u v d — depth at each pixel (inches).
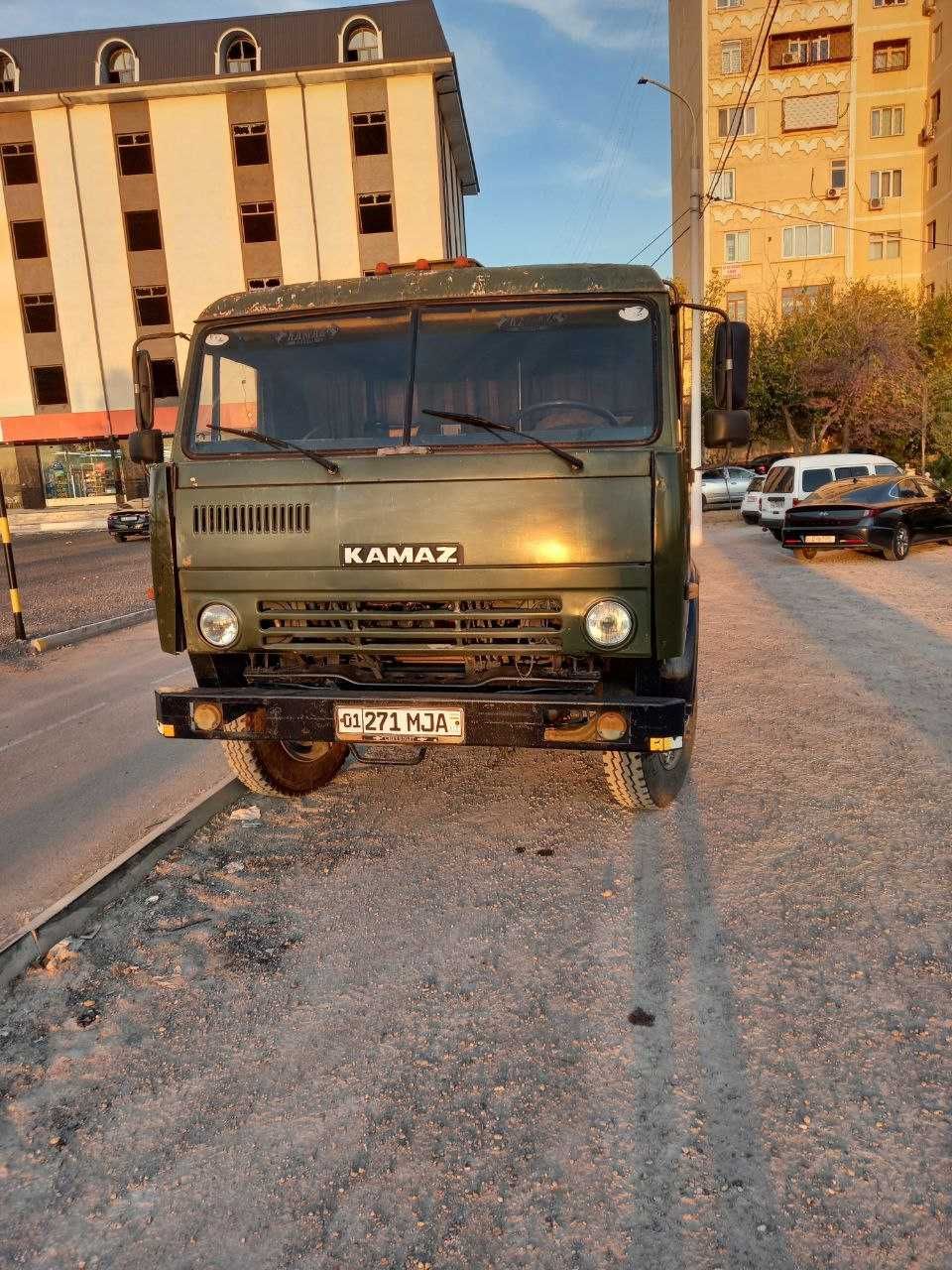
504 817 174.2
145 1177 89.0
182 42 1433.3
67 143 1414.9
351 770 204.7
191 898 145.5
